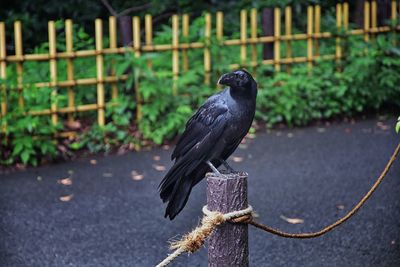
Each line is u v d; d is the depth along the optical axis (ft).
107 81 27.14
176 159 12.57
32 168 24.26
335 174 22.70
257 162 24.36
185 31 29.25
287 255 16.15
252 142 27.30
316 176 22.50
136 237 17.47
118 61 27.27
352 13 38.45
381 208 19.29
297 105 29.81
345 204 19.66
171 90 27.81
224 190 10.72
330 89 30.63
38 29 35.09
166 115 27.50
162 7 37.50
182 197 12.29
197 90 28.43
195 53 29.66
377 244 16.66
